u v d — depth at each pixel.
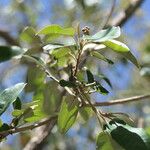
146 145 0.45
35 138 0.68
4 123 0.48
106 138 0.49
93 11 1.18
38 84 0.59
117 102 0.57
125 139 0.46
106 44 0.49
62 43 0.50
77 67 0.51
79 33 0.50
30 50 0.53
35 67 0.58
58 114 0.52
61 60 0.54
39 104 0.54
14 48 0.49
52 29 0.50
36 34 0.50
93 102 0.56
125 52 0.49
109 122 0.48
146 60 1.05
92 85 0.50
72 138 1.26
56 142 1.21
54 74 0.58
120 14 0.95
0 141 0.48
